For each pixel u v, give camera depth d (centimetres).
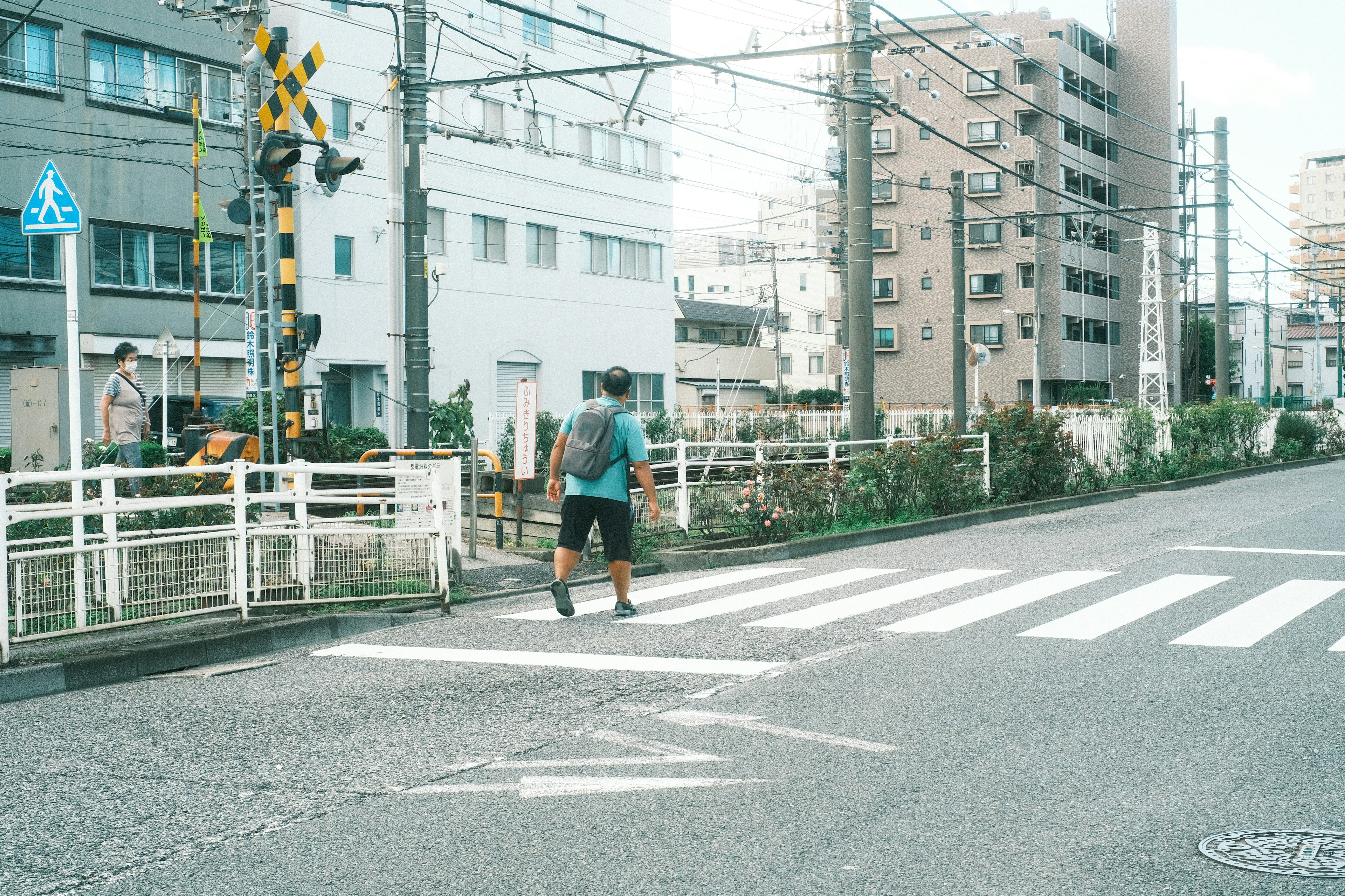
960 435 1652
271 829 396
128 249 2327
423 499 895
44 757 500
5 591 651
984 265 5431
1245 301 6988
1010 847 363
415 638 777
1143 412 2170
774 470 1312
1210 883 333
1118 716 522
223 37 2484
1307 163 14525
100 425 2278
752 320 6606
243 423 1992
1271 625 742
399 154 1343
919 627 756
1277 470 2678
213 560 787
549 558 1153
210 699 607
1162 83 5922
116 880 353
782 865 352
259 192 2091
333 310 2672
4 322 2142
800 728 512
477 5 3028
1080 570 1029
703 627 779
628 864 355
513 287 3191
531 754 483
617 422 834
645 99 3669
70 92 2230
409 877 350
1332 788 416
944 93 5478
